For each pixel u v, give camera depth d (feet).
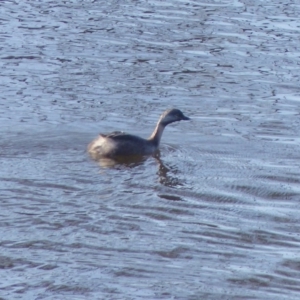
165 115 60.49
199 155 59.47
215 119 66.85
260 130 64.69
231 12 93.04
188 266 43.14
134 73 76.28
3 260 42.96
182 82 74.49
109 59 79.56
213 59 80.18
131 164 57.16
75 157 57.88
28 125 63.62
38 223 47.32
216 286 41.22
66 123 64.49
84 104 68.95
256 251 45.14
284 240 46.55
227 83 74.54
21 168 55.26
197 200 51.57
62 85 72.90
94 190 52.42
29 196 50.96
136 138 58.90
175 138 62.69
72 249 44.47
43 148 59.26
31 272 41.91
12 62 78.07
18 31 86.48
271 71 77.51
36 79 74.23
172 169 56.65
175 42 84.33
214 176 55.57
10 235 45.73
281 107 69.56
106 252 44.29
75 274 41.88
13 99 69.41
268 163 58.18
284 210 50.55
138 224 47.83
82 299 39.68
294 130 64.80
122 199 51.21
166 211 49.73
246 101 70.69
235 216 49.47
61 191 51.98
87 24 88.99
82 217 48.37
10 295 39.78
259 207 50.85
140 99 70.49
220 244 45.78
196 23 89.51
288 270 43.04
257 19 90.99
